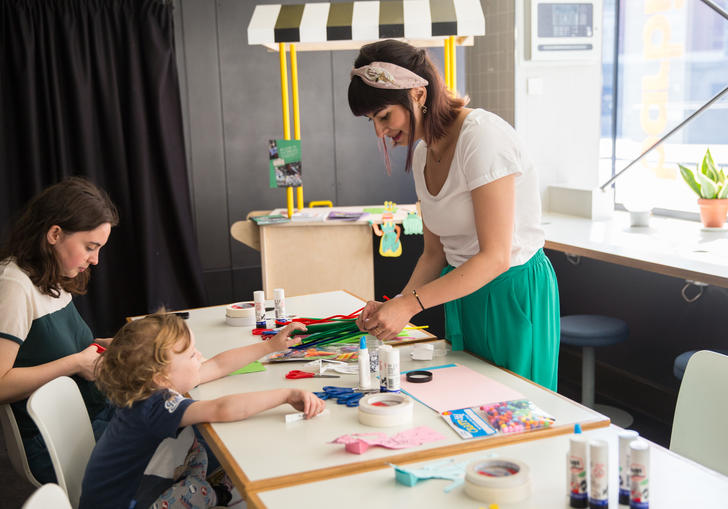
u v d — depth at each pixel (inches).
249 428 58.1
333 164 212.2
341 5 141.2
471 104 169.5
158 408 59.0
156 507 59.9
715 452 62.6
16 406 76.2
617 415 131.0
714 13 140.6
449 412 59.2
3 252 77.0
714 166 127.9
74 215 74.6
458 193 69.1
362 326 72.8
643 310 134.0
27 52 165.0
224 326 92.6
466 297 75.0
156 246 180.5
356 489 47.4
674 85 152.0
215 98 201.6
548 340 73.1
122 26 171.5
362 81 67.2
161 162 177.2
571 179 163.0
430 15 135.7
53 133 170.4
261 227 147.3
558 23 152.5
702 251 110.8
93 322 177.9
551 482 47.5
